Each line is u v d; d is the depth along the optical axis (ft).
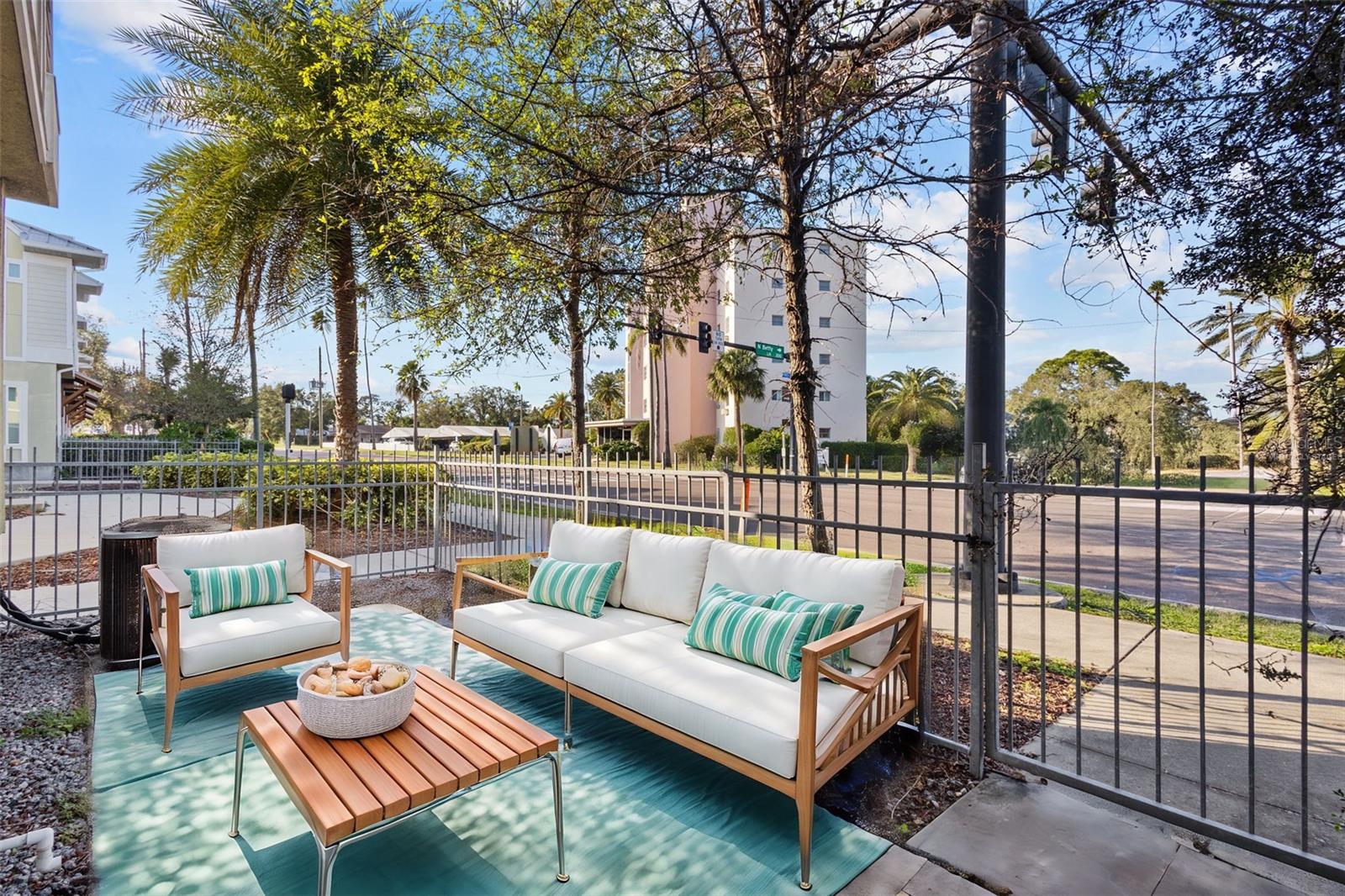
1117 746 9.21
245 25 27.43
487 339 21.66
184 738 11.57
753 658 10.36
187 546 13.98
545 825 9.13
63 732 11.66
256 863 8.21
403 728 8.66
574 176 11.16
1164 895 7.58
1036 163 9.98
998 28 11.50
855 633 8.98
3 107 11.44
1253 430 7.75
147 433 83.71
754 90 11.57
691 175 11.69
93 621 17.10
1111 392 79.15
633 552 14.24
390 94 19.22
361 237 30.09
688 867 8.22
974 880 7.90
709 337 38.96
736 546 12.71
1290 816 9.10
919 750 11.09
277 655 12.56
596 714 12.82
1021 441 19.67
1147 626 18.31
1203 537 8.31
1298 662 15.39
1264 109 7.50
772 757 8.32
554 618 13.34
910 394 137.28
